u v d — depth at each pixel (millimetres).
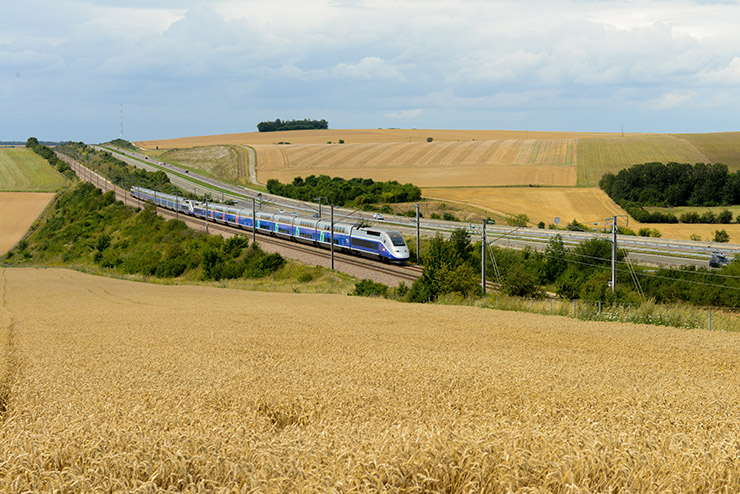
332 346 25781
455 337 30047
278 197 164875
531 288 58688
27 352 24609
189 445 7332
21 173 195500
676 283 59844
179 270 96812
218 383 15453
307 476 6312
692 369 21016
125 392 14461
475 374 16750
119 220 135000
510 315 43438
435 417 10711
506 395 13633
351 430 8508
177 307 49656
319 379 15812
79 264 117312
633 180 132375
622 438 7723
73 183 178750
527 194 140750
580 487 6043
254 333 31266
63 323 37625
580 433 7734
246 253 93938
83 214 145625
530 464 6375
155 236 116312
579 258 70750
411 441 6934
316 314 42906
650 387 15617
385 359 20547
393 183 160000
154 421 10094
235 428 8852
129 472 6500
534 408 12023
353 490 5773
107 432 8305
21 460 6789
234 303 53812
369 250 83125
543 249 81688
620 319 42500
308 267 82125
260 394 13586
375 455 6477
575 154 183250
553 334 32156
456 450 6664
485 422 9961
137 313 44250
